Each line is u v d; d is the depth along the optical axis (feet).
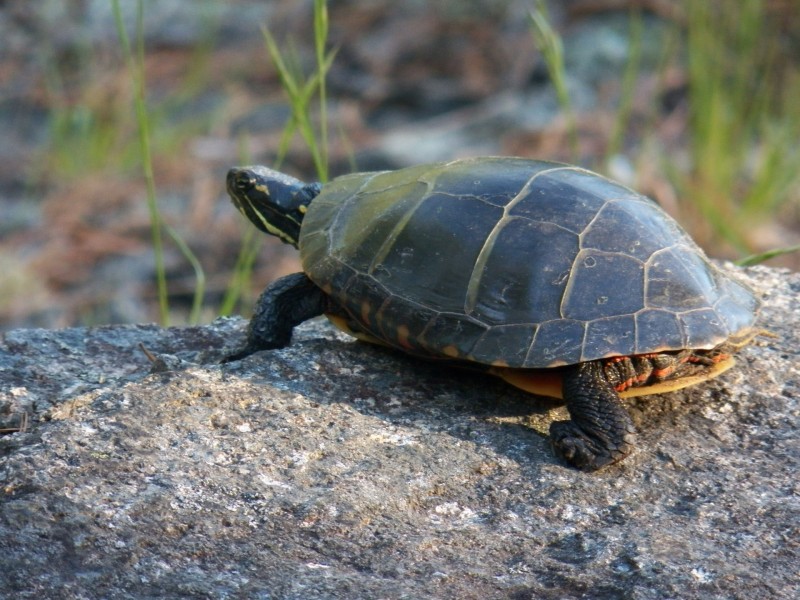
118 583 20.13
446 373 27.40
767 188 60.39
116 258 63.72
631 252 24.95
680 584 20.31
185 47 87.20
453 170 27.48
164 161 73.31
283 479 23.00
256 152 74.18
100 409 24.98
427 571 20.75
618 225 25.36
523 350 24.03
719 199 61.52
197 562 20.72
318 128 77.05
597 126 73.87
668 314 24.16
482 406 26.17
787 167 61.72
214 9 91.04
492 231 25.45
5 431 25.71
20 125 77.30
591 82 80.02
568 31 85.61
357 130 77.30
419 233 26.21
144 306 59.47
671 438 25.12
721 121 62.18
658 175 66.23
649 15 85.92
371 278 26.37
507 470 23.73
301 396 25.86
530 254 24.93
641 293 24.38
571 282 24.50
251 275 61.67
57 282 61.72
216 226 66.23
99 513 21.54
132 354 30.86
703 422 25.82
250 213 33.53
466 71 84.23
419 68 85.40
